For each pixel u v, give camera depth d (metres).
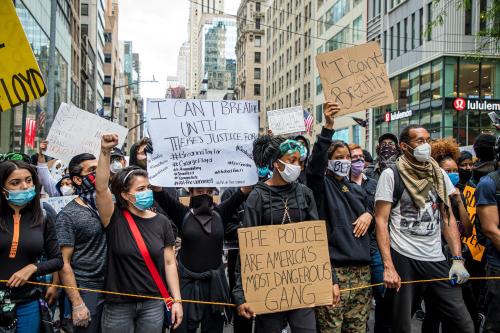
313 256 4.10
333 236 4.44
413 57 32.91
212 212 4.70
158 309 3.95
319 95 52.47
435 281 4.36
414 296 4.43
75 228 4.34
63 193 6.21
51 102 15.71
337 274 4.41
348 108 4.62
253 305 3.97
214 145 4.86
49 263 3.83
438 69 29.95
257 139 4.75
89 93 56.94
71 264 4.36
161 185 4.77
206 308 4.54
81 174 4.52
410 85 33.53
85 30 64.19
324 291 4.09
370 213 4.94
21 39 4.25
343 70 4.66
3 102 4.27
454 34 29.14
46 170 6.22
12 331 3.64
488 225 4.38
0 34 4.23
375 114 38.31
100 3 72.38
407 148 4.46
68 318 4.57
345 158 4.59
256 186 4.25
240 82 101.38
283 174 4.07
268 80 79.81
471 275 5.46
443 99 29.38
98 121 6.31
